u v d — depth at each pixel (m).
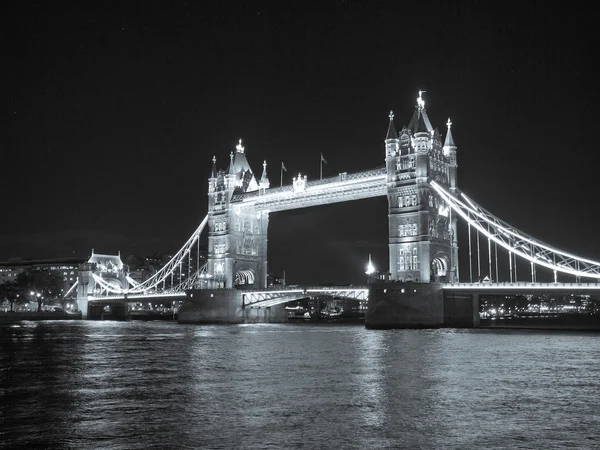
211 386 41.69
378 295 121.00
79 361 58.66
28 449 26.05
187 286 185.25
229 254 166.88
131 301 197.00
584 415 31.91
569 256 111.25
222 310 158.12
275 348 72.31
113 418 31.64
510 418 31.20
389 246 128.62
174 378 45.94
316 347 73.06
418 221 125.00
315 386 41.19
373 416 31.70
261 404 35.00
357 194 140.00
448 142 134.62
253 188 175.00
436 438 27.45
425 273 122.75
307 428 29.25
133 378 46.12
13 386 42.38
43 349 72.94
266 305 161.62
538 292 113.00
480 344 75.94
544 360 56.47
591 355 61.16
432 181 126.50
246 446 26.27
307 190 149.50
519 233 119.12
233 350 69.94
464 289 117.00
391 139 131.38
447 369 49.84
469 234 122.56
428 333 102.44
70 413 32.94
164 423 30.45
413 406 34.19
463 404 34.72
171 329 129.00
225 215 169.00
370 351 66.44
